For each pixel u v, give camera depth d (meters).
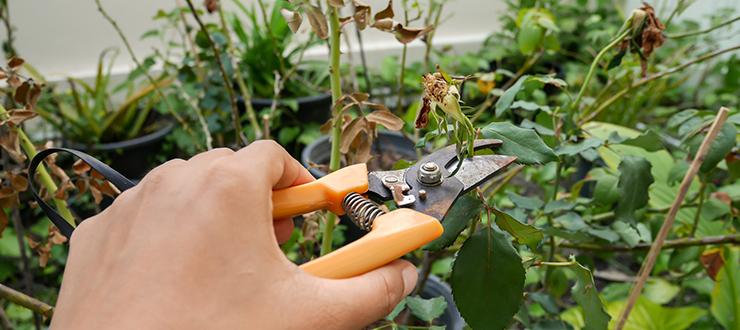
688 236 0.55
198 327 0.22
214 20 1.00
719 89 1.02
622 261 0.75
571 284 0.64
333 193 0.30
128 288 0.22
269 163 0.25
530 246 0.32
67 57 0.96
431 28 0.33
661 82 0.90
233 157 0.25
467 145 0.29
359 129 0.35
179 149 0.91
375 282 0.25
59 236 0.41
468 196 0.32
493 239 0.31
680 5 0.48
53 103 0.84
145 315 0.21
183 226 0.23
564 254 0.60
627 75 0.52
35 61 0.93
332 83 0.35
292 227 0.31
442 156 0.32
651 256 0.36
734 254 0.54
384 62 0.96
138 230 0.23
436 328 0.37
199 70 0.78
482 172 0.30
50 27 0.92
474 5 1.18
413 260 0.62
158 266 0.22
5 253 0.69
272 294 0.23
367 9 0.32
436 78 0.28
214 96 0.77
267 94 0.87
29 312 0.64
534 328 0.40
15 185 0.39
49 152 0.30
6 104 0.52
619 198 0.43
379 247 0.26
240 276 0.23
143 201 0.24
